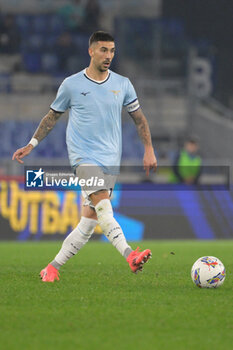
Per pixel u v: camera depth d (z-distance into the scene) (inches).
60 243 1857.8
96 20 3855.8
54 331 556.4
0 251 1513.3
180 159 2298.2
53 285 836.6
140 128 903.1
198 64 3750.0
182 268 1079.6
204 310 650.2
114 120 857.5
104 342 516.1
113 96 855.1
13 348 497.7
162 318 609.6
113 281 882.1
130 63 3663.9
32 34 3784.5
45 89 3503.9
